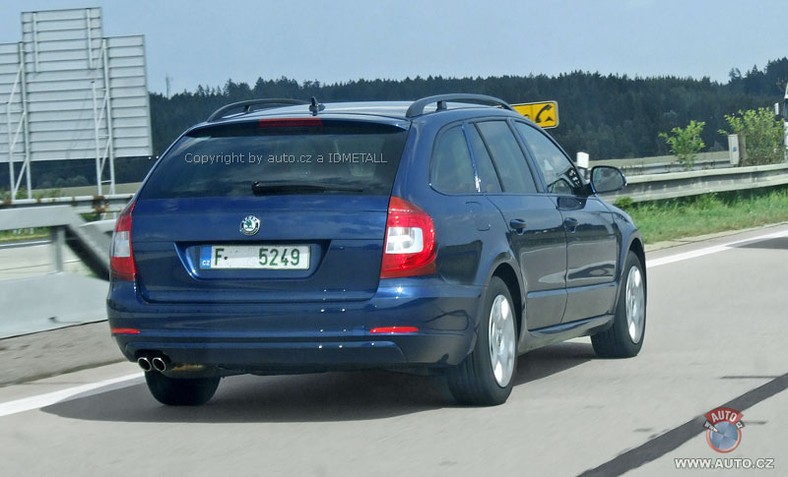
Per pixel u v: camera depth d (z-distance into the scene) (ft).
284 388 70.59
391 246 57.67
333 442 54.95
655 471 48.34
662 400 63.00
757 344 81.87
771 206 246.68
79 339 81.51
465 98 68.13
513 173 68.28
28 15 360.69
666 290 116.67
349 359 57.77
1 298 78.02
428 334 58.03
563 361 77.97
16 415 63.93
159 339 59.62
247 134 61.82
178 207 60.23
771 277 124.98
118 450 54.80
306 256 58.23
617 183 77.51
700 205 234.17
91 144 360.28
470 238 60.85
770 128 379.35
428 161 60.44
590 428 56.54
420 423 58.80
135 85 357.00
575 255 72.08
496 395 62.39
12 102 364.17
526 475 47.96
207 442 55.93
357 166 59.21
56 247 84.28
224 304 58.70
